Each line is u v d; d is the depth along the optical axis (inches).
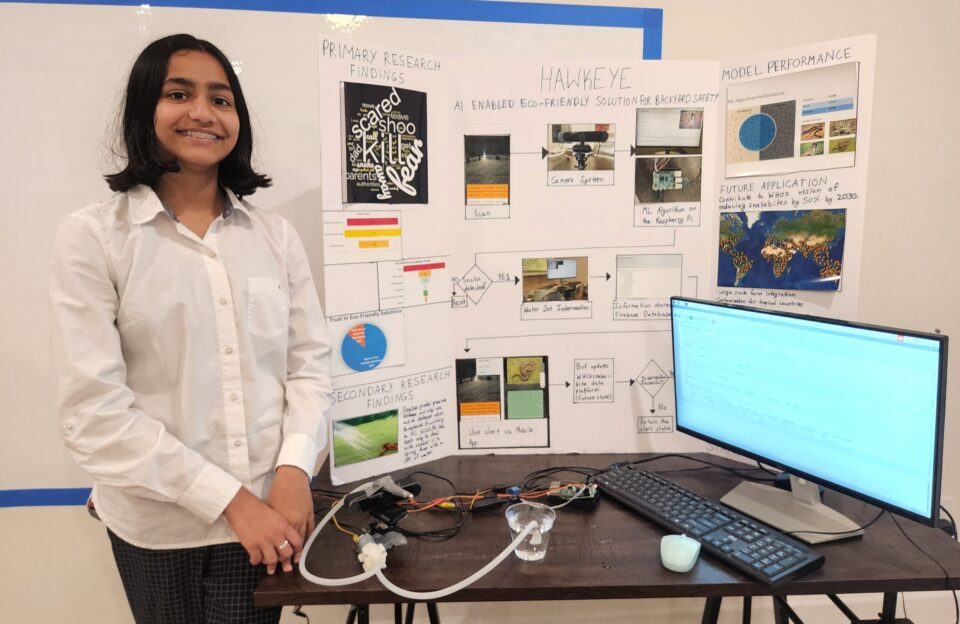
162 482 40.7
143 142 42.3
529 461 61.1
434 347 60.1
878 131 69.1
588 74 59.5
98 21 60.6
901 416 39.5
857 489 42.9
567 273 61.6
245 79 63.3
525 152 60.1
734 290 61.9
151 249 42.3
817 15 67.4
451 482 55.8
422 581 40.1
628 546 44.2
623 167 60.7
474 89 59.0
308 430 46.9
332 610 70.7
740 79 59.0
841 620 75.9
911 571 40.6
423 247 58.4
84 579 68.0
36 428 64.9
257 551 40.7
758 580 39.4
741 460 60.6
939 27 67.8
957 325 73.1
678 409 56.8
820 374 44.0
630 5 66.6
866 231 70.8
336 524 47.5
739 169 60.1
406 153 56.2
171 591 44.9
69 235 40.3
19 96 60.6
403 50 55.2
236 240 46.0
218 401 44.3
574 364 62.4
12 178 61.6
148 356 42.6
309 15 63.2
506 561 42.1
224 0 61.9
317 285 67.2
